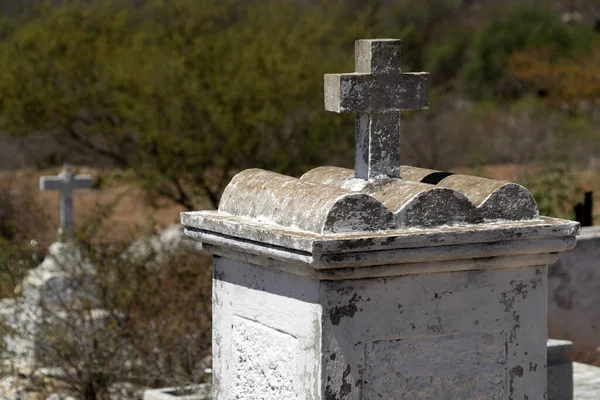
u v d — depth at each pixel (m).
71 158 16.81
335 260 2.84
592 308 8.59
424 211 3.00
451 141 24.11
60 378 8.21
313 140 14.86
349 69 15.54
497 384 3.16
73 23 16.03
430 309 3.05
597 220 12.02
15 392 8.37
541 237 3.07
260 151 15.11
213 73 14.98
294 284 3.05
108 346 8.15
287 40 15.62
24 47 15.89
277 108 14.69
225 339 3.41
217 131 14.49
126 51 15.36
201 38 15.21
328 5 16.81
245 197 3.31
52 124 15.88
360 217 2.92
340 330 2.95
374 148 3.33
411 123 23.27
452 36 38.81
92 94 15.38
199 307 8.15
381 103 3.32
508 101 30.61
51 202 19.78
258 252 3.07
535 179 12.05
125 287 8.23
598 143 24.67
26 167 20.91
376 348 3.00
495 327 3.15
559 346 6.16
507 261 3.11
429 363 3.07
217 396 3.47
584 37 34.66
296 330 3.05
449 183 3.27
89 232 8.64
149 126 14.37
